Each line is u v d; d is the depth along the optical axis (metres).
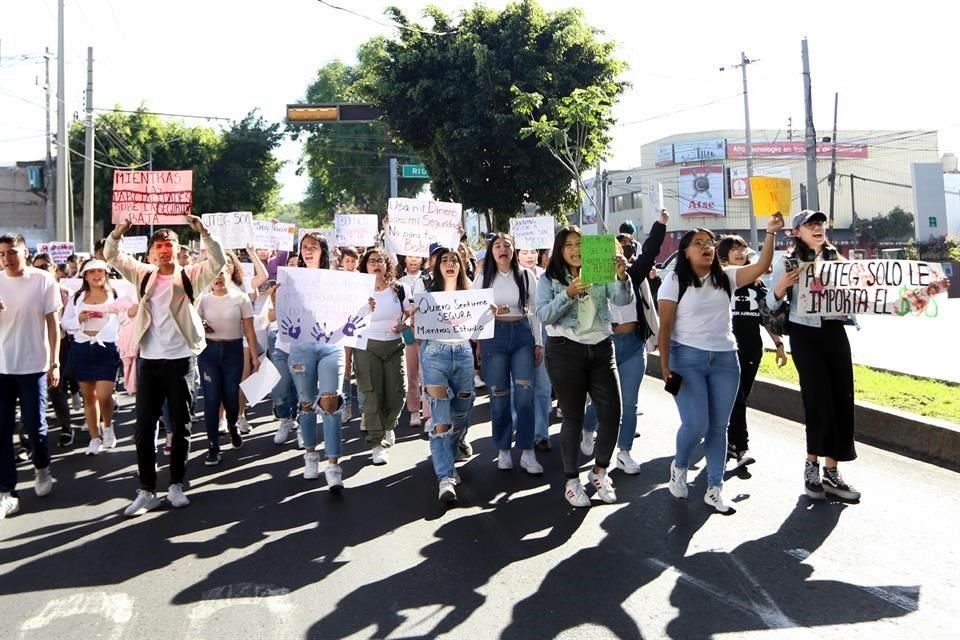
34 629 3.77
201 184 41.31
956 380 9.60
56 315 6.25
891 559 4.44
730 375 5.39
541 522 5.26
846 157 63.59
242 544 4.95
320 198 59.97
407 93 20.94
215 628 3.76
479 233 25.52
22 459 7.50
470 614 3.87
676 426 8.26
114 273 10.55
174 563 4.64
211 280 5.82
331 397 6.12
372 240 11.85
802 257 5.54
